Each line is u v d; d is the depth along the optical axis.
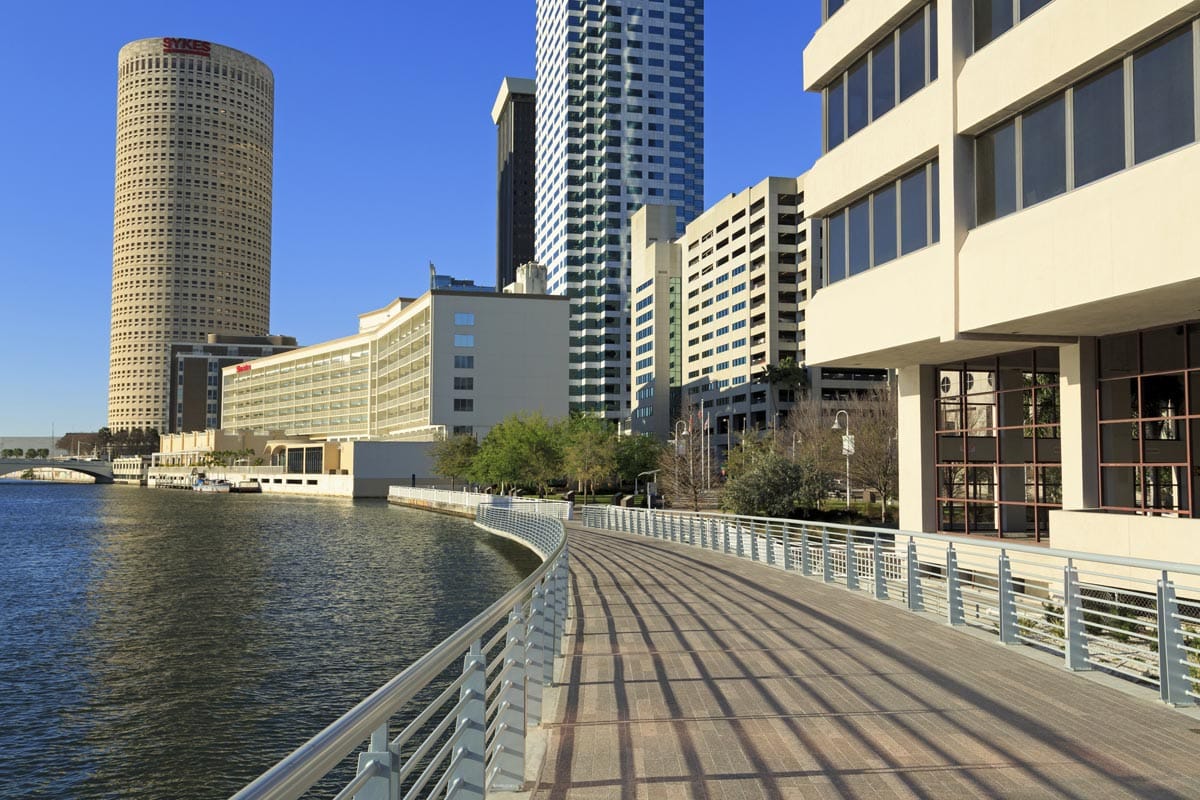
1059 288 16.45
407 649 31.36
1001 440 23.20
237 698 25.20
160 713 23.86
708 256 140.12
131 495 168.88
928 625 14.96
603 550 35.84
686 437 91.31
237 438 195.00
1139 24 14.62
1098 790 6.52
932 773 6.96
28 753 21.03
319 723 23.09
